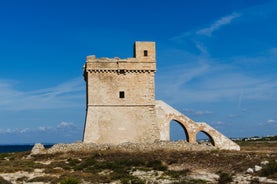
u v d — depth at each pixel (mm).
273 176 45781
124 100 75250
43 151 73438
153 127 75312
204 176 49250
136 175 52031
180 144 68750
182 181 46219
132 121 74875
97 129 73625
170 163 58719
